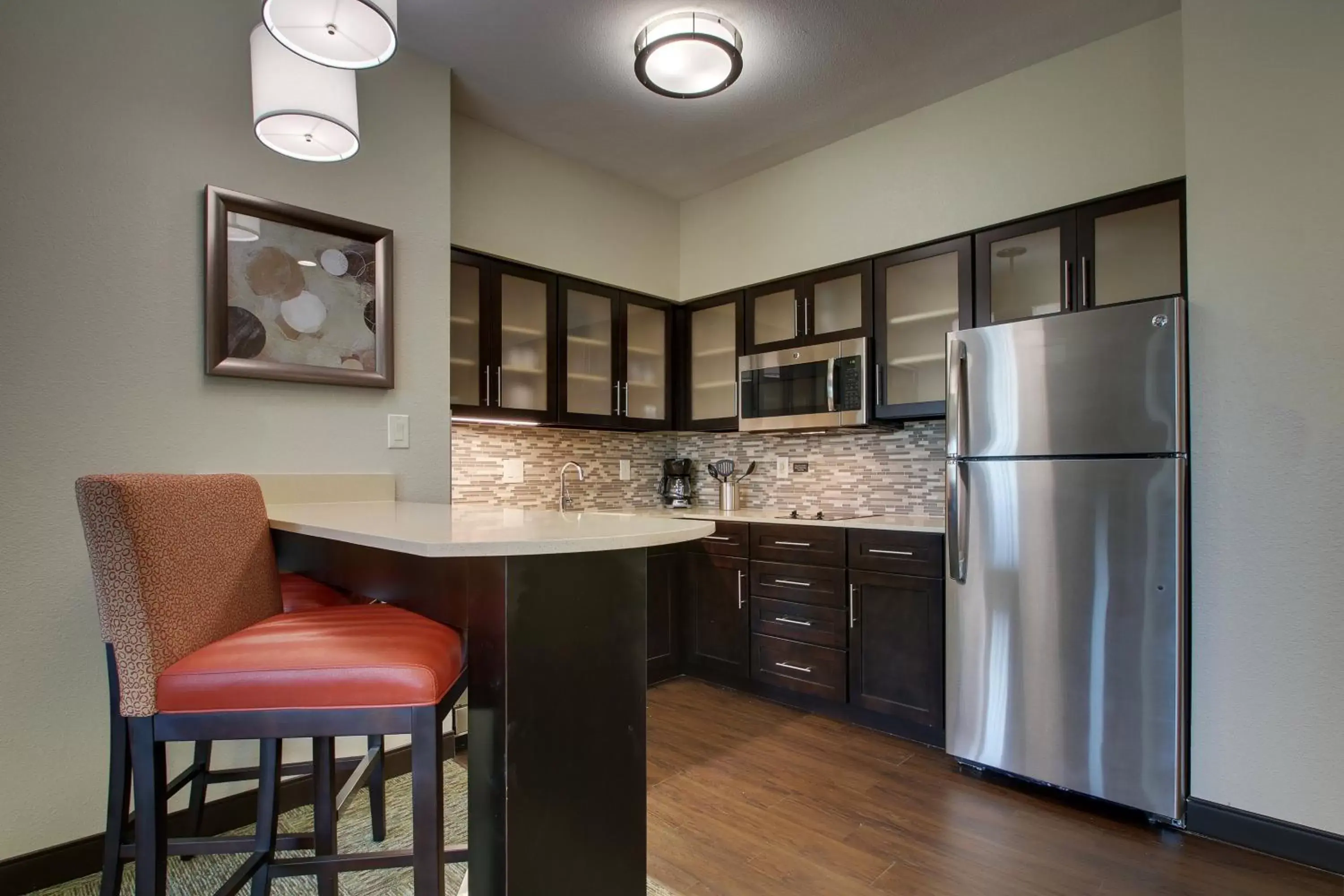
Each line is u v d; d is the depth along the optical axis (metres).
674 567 3.57
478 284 3.05
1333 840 1.79
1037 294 2.67
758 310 3.65
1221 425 1.98
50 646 1.73
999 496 2.30
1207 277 2.01
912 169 3.03
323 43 1.48
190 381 1.96
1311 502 1.84
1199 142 2.03
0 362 1.67
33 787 1.71
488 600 1.19
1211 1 2.01
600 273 3.58
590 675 1.25
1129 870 1.81
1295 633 1.86
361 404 2.32
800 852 1.90
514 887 1.14
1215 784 1.97
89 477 1.08
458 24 2.36
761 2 2.27
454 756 2.51
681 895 1.70
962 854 1.89
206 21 2.00
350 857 1.32
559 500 3.69
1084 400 2.13
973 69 2.70
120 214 1.84
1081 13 2.37
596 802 1.25
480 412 3.02
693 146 3.33
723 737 2.76
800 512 3.70
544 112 2.98
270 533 1.54
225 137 2.03
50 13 1.74
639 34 2.41
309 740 2.16
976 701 2.35
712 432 3.98
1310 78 1.86
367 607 1.51
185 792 1.95
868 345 3.12
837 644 2.93
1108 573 2.09
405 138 2.47
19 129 1.69
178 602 1.17
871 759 2.54
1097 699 2.10
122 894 1.69
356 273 2.30
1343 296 1.81
